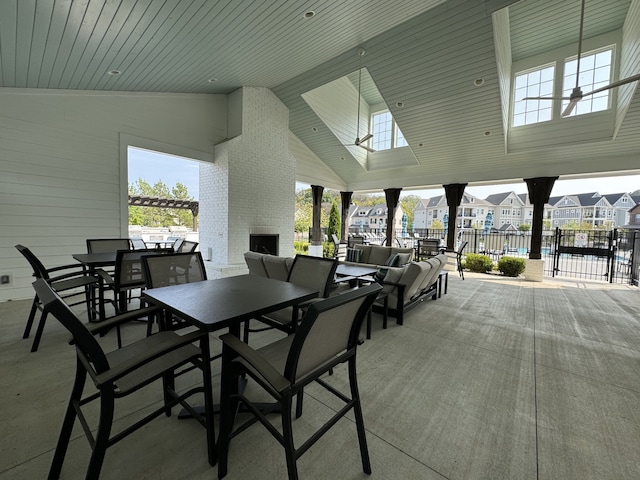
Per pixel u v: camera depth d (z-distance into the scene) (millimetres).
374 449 1571
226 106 6434
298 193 22031
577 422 1823
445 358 2668
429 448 1585
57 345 2684
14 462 1416
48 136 4215
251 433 1671
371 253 6133
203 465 1438
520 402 2021
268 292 1870
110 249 4043
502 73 5066
